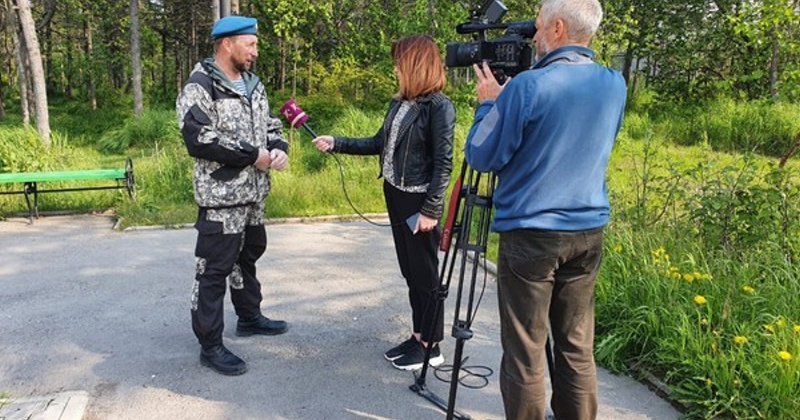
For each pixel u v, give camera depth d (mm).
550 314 2377
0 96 23328
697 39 17594
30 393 3102
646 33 17922
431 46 2939
